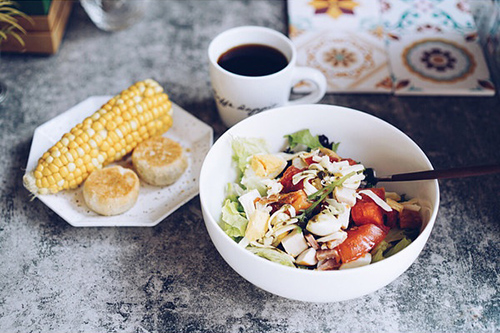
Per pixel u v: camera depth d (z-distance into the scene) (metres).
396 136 0.58
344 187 0.55
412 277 0.58
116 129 0.63
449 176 0.53
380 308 0.56
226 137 0.58
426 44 0.79
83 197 0.62
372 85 0.74
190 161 0.66
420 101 0.73
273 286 0.51
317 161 0.58
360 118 0.59
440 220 0.62
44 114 0.72
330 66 0.76
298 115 0.60
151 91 0.65
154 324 0.55
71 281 0.58
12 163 0.67
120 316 0.55
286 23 0.83
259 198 0.56
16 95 0.74
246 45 0.67
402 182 0.59
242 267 0.51
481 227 0.62
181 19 0.83
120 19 0.81
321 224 0.53
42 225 0.62
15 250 0.60
